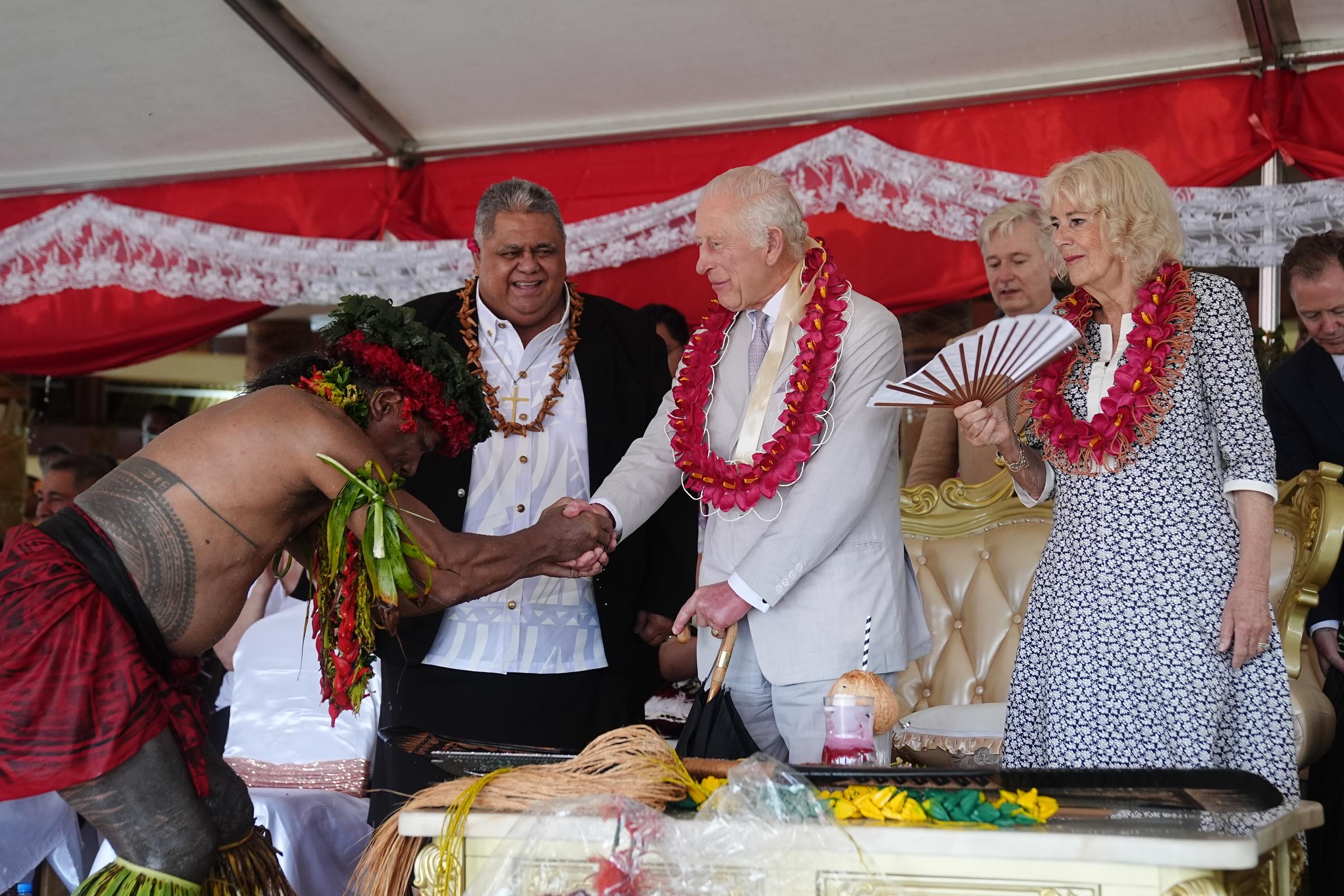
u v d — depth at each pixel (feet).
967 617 13.51
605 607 10.75
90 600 7.53
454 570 8.54
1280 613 11.38
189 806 7.77
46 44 15.81
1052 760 8.14
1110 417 8.13
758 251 9.11
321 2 14.84
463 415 8.98
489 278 10.73
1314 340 12.75
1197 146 14.84
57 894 11.44
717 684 8.24
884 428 9.03
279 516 8.07
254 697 12.53
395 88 16.63
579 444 10.94
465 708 10.41
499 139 17.66
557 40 15.42
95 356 19.26
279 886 8.68
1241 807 6.40
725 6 14.57
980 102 15.72
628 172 17.20
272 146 18.10
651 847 6.00
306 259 18.06
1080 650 8.12
